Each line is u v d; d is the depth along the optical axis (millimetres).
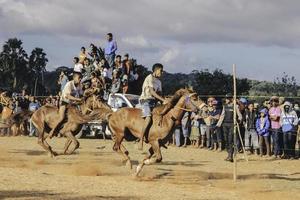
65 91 19016
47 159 19000
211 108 23750
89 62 29766
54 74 71312
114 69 29688
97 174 15438
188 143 26781
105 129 28578
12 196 11047
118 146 16031
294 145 21078
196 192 12719
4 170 14641
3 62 69875
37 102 30500
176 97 14438
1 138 29312
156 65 14859
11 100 25203
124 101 28078
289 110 21125
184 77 47281
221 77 45250
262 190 13562
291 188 14055
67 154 19312
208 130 24625
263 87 47219
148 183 13812
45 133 20328
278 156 21328
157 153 14586
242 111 22562
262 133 21688
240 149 22953
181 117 14477
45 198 10969
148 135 14727
